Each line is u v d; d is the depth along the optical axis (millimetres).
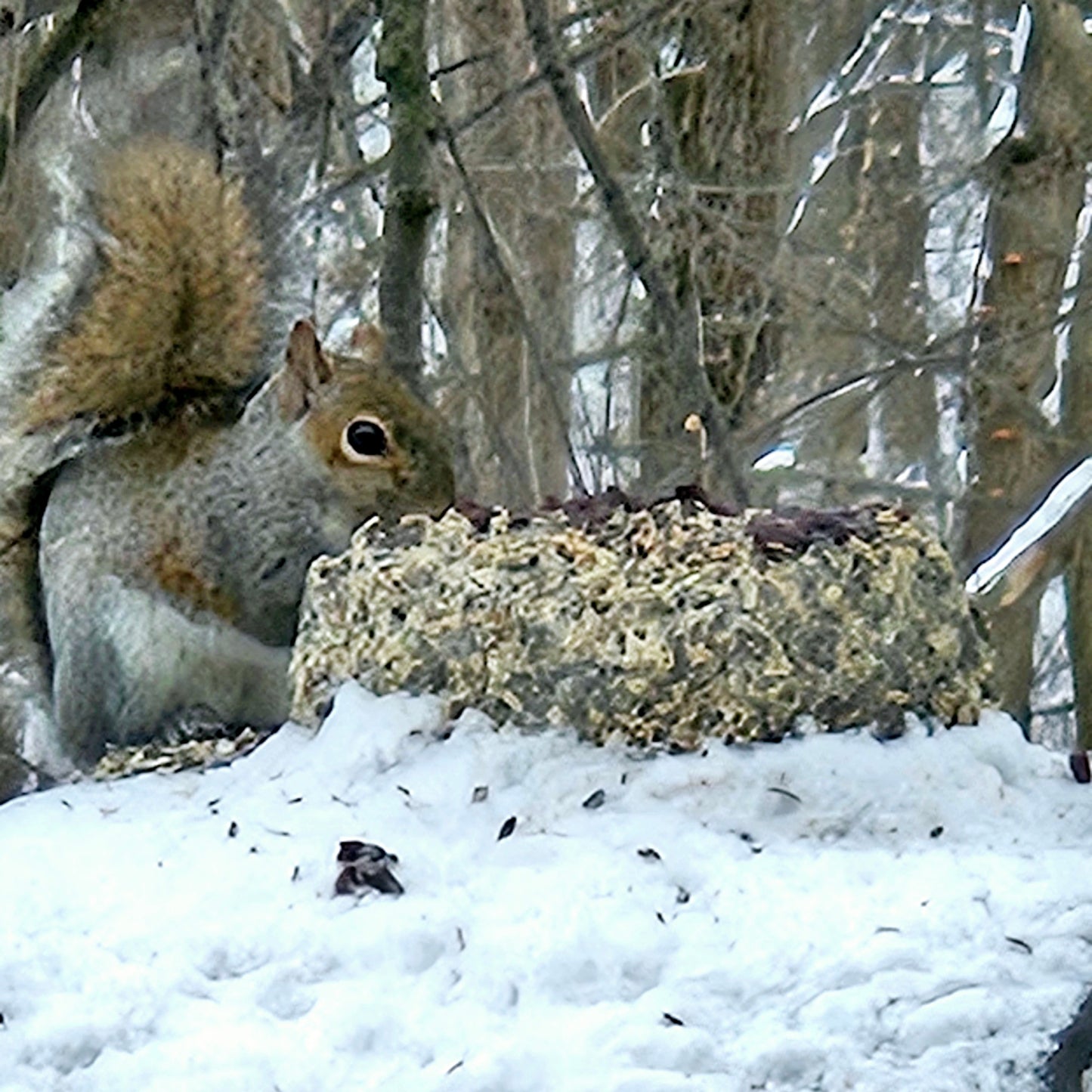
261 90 14344
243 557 8680
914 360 15461
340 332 17391
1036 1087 5219
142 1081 5270
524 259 17594
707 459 13820
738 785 6473
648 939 5707
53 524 8898
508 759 6586
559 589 6789
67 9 12430
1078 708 16906
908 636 6875
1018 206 17531
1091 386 17562
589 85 17750
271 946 5711
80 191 9289
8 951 5734
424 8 11289
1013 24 20625
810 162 19547
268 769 6953
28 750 9539
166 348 9031
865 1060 5309
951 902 5844
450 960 5648
